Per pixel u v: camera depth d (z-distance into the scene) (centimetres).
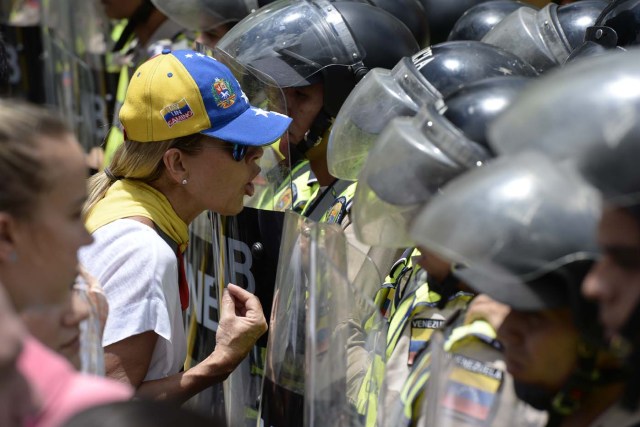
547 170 305
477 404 354
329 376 411
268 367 486
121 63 845
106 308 423
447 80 485
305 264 447
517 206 302
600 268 299
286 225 495
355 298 425
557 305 321
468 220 304
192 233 615
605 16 518
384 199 411
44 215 347
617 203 293
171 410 262
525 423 349
